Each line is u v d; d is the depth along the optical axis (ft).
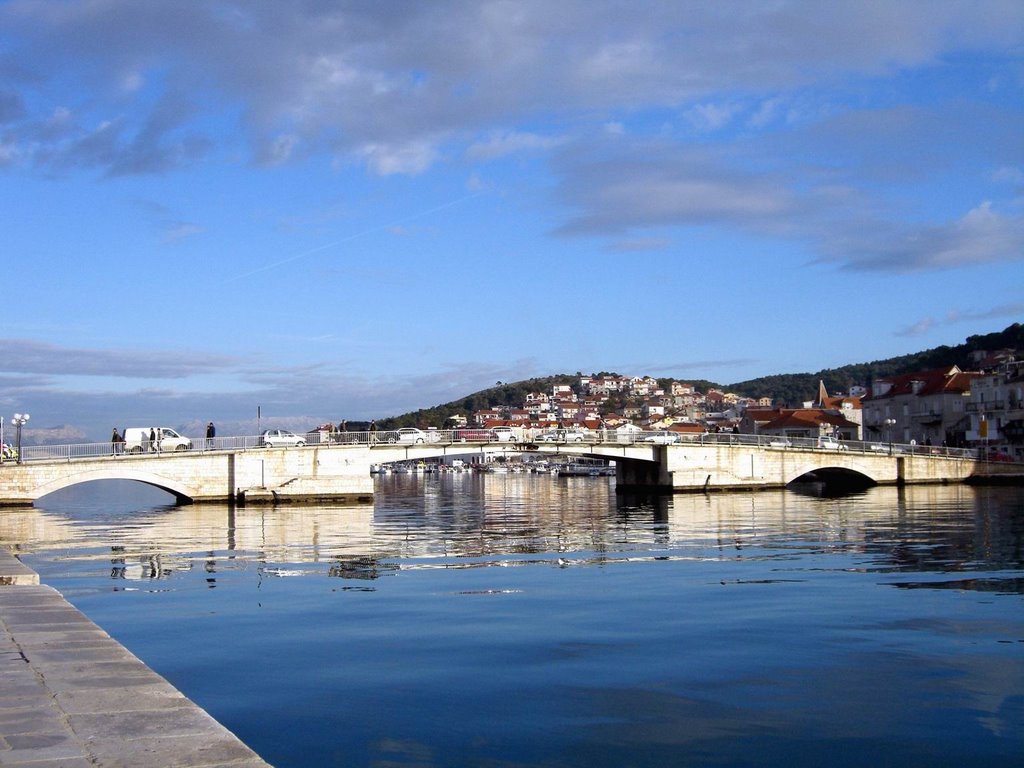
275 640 63.10
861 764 40.65
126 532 157.38
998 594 83.30
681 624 68.85
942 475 325.83
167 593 84.94
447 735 43.55
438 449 264.52
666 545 132.26
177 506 239.91
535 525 176.96
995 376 390.83
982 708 48.19
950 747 42.73
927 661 57.47
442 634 65.26
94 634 48.52
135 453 238.27
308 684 51.78
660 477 295.28
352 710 47.11
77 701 35.04
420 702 48.62
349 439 264.52
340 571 102.27
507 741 42.86
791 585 89.56
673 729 44.75
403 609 75.72
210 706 47.55
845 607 76.38
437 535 152.46
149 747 29.48
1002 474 330.95
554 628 67.41
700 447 294.87
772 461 301.43
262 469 247.50
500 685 51.88
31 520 190.08
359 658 57.88
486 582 92.73
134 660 42.29
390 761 40.11
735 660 57.62
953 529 153.58
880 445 322.34
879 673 54.65
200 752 29.01
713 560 112.06
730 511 210.59
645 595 83.20
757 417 554.46
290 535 151.94
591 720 45.96
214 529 164.66
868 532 150.20
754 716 46.78
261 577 96.89
